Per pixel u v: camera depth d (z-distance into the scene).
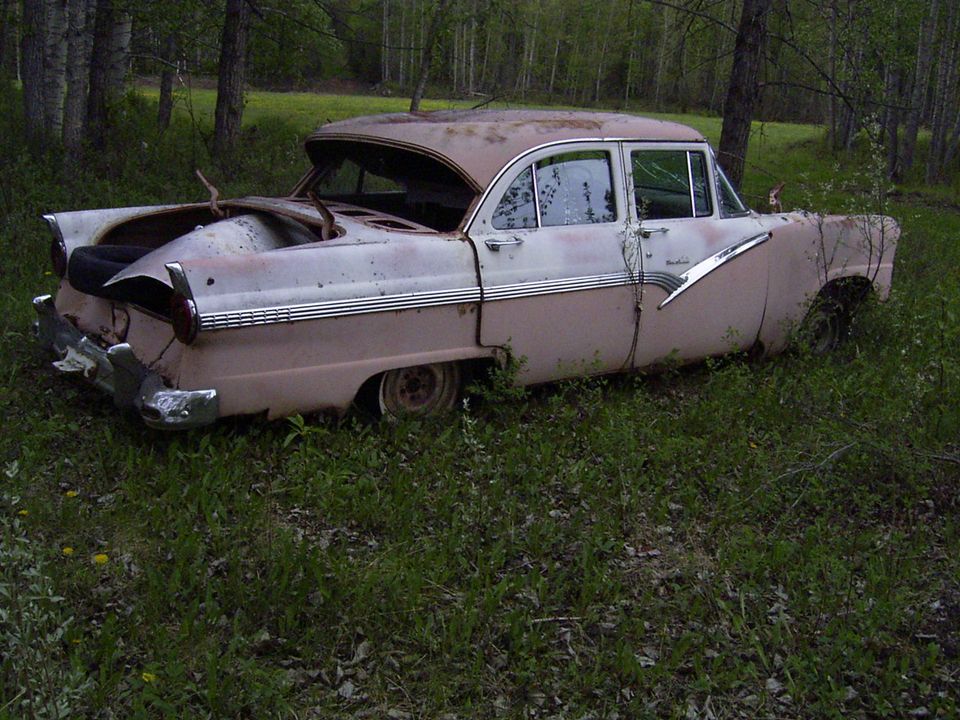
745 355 6.98
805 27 16.56
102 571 3.95
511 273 5.54
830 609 4.16
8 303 6.80
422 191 5.89
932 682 3.82
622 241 6.02
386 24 33.22
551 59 49.22
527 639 3.75
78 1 11.75
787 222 6.95
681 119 34.75
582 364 6.01
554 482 5.12
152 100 24.89
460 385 5.77
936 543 4.91
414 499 4.66
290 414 4.98
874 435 5.60
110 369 5.00
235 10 14.82
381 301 5.07
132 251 5.42
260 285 4.72
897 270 11.02
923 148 33.12
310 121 23.42
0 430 4.94
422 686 3.50
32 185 9.85
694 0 11.80
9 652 3.22
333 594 3.91
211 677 3.25
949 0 28.33
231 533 4.27
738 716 3.54
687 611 4.09
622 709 3.49
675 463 5.43
